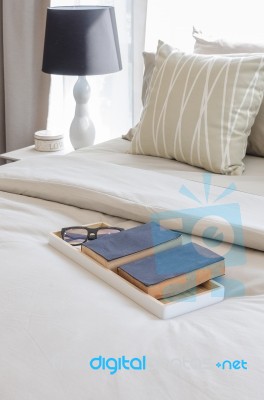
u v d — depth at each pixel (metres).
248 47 2.17
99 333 0.97
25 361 0.91
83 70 2.46
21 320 1.01
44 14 2.95
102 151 2.23
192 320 1.03
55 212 1.58
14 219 1.49
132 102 2.91
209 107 1.91
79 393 0.84
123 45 2.87
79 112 2.63
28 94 3.06
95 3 2.88
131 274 1.13
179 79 2.00
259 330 0.97
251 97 1.92
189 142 1.93
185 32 2.65
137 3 2.73
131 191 1.58
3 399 0.84
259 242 1.32
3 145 3.24
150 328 0.99
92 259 1.23
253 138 2.02
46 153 2.63
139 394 0.83
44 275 1.18
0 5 2.97
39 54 3.03
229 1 2.51
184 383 0.84
